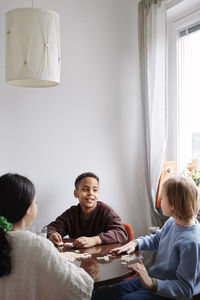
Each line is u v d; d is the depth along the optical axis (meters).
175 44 2.71
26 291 1.14
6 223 1.18
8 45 1.85
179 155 2.71
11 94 2.42
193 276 1.49
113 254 1.73
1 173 2.40
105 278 1.39
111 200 2.75
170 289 1.46
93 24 2.69
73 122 2.62
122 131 2.80
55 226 2.18
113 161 2.76
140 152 2.87
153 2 2.53
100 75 2.71
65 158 2.59
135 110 2.85
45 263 1.16
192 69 2.60
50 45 1.85
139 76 2.83
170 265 1.61
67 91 2.60
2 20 2.38
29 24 1.79
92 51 2.68
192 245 1.53
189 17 2.56
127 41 2.82
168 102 2.79
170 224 1.83
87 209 2.20
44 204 2.52
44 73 1.83
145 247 1.86
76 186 2.26
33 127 2.49
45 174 2.53
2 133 2.40
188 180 1.68
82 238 1.86
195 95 2.57
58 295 1.18
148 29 2.57
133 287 1.83
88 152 2.67
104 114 2.73
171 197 1.66
